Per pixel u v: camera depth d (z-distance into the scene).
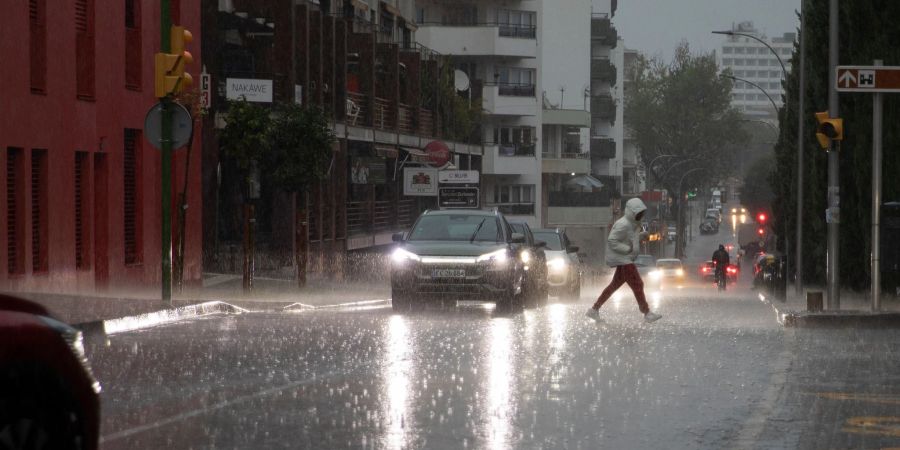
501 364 20.42
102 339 24.39
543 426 14.23
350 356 21.53
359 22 72.56
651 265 89.12
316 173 46.84
